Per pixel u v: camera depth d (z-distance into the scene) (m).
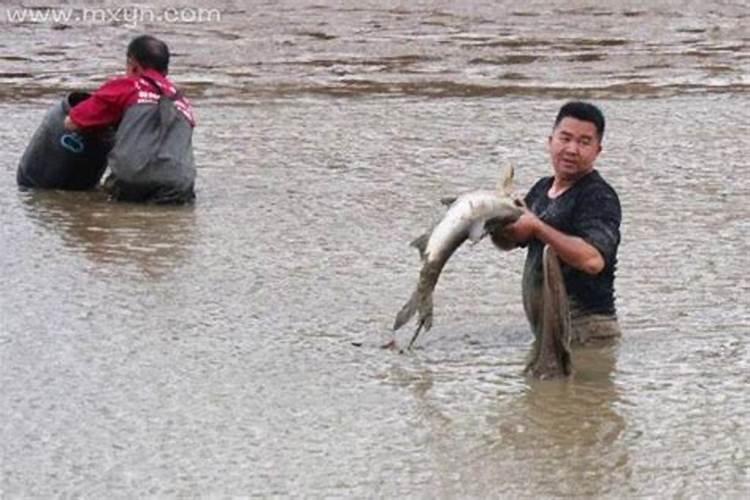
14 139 30.81
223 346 18.81
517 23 47.00
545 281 17.88
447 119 33.41
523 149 30.53
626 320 20.12
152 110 26.02
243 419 16.56
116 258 22.55
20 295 20.62
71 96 27.05
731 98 36.31
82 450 15.71
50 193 26.83
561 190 18.98
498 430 16.41
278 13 47.41
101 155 26.84
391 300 20.72
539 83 38.06
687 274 22.23
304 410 16.84
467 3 49.94
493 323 19.88
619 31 45.94
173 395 17.19
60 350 18.52
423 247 18.66
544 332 17.97
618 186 27.56
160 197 25.94
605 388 17.67
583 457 15.77
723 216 25.56
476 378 17.91
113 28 44.50
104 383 17.50
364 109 34.47
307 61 40.44
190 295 20.78
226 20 46.09
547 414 16.86
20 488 14.83
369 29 45.38
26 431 16.14
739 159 29.86
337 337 19.22
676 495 14.94
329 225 24.70
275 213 25.50
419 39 43.88
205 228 24.45
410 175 28.33
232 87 36.88
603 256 18.56
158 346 18.75
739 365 18.52
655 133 32.19
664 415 16.91
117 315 19.86
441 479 15.16
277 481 15.07
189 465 15.40
